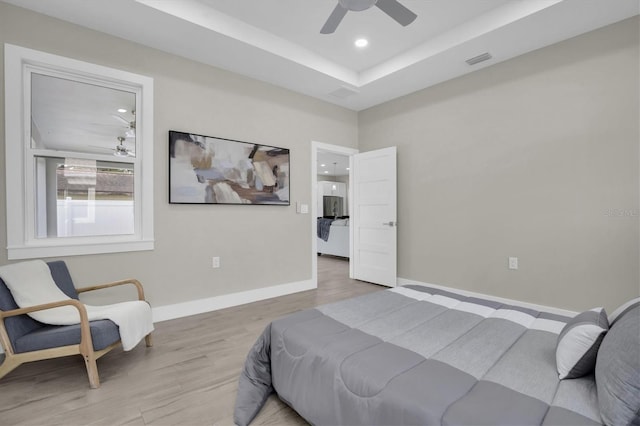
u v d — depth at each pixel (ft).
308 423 5.13
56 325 6.71
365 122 15.53
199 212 10.66
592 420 2.98
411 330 5.19
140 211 9.62
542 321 5.51
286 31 10.06
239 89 11.62
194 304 10.49
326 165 34.14
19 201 7.79
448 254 12.34
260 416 5.32
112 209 9.28
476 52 10.14
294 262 13.23
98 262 8.84
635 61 8.27
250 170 11.83
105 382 6.34
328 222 23.93
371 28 9.84
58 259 8.25
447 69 11.35
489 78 11.09
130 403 5.67
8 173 7.66
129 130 9.54
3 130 7.63
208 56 10.35
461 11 8.98
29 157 8.08
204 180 10.70
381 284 14.52
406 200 13.79
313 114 13.96
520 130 10.33
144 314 7.42
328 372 4.30
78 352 6.14
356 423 3.80
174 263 10.13
